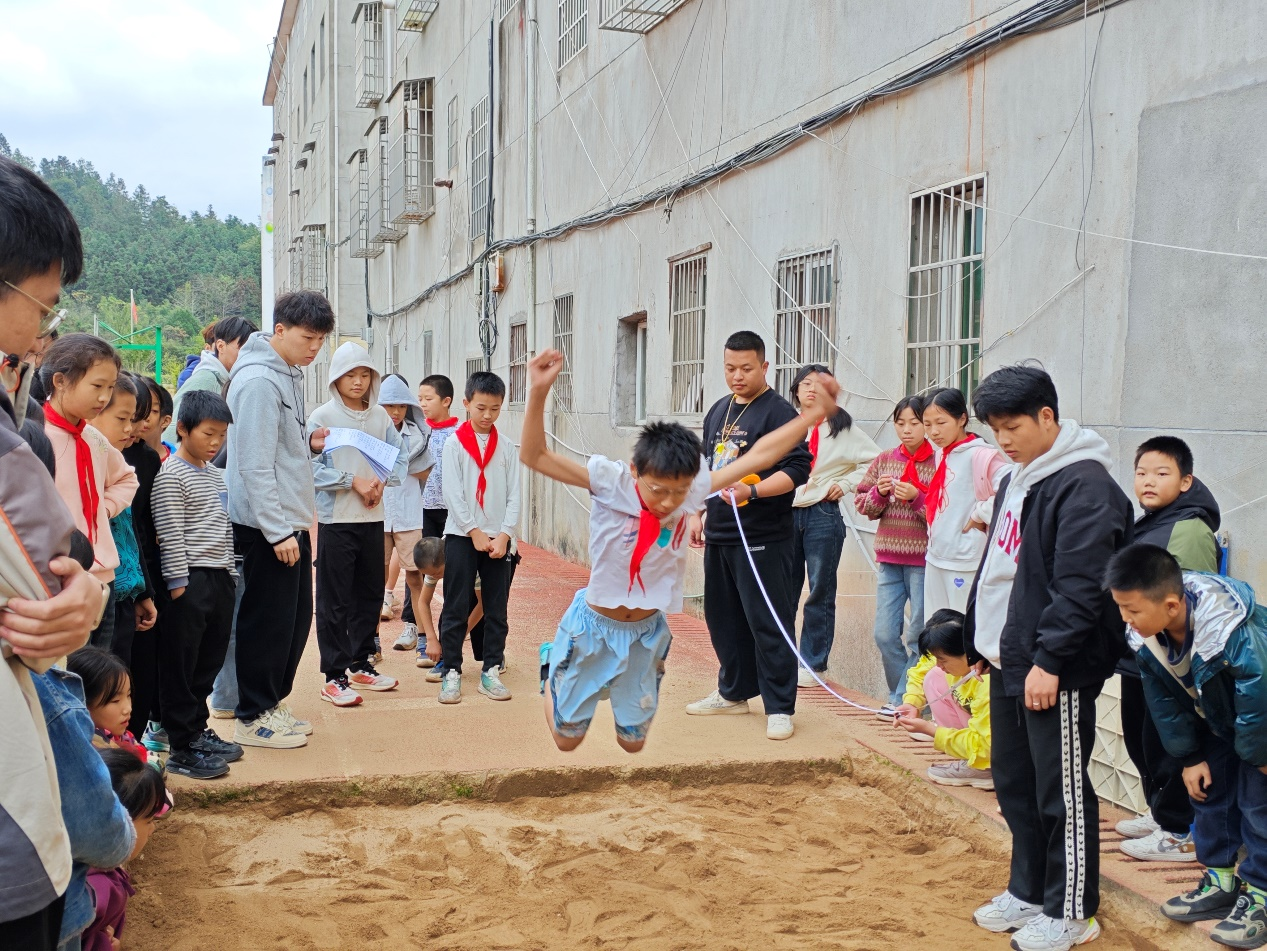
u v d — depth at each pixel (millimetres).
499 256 16031
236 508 5488
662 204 10578
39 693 2230
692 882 4566
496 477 6703
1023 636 3938
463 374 18594
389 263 24703
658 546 3855
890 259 7055
